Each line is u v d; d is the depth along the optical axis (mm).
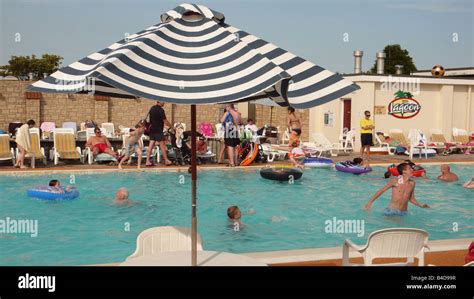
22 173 14086
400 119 23156
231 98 3330
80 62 4293
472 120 24516
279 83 3840
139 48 3699
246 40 4684
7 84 22797
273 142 23516
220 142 17547
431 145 21859
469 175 15594
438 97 23781
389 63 66938
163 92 3377
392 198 9953
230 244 7809
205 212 10031
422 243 5039
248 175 14812
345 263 5125
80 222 9109
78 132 20656
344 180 14086
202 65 3689
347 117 23469
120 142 19172
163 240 5094
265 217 9633
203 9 4352
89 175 14375
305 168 16406
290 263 5680
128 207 10375
